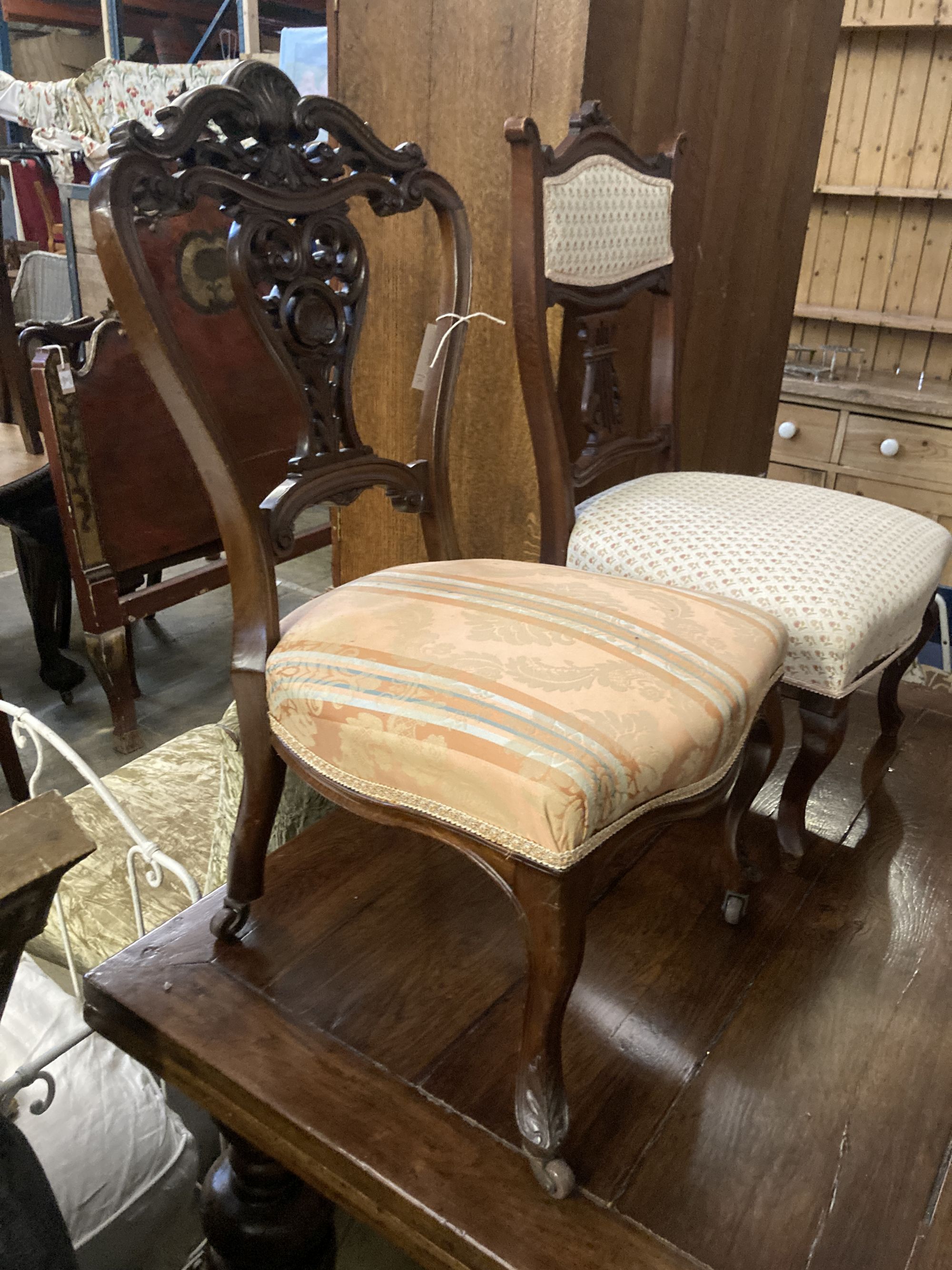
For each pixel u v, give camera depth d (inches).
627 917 44.8
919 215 119.0
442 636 34.0
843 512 52.3
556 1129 30.3
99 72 162.7
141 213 32.3
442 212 42.1
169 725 97.8
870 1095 35.9
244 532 35.6
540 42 54.3
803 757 47.0
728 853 42.6
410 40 59.2
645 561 48.8
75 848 23.0
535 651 33.2
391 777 31.4
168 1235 48.8
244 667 36.7
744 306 82.7
